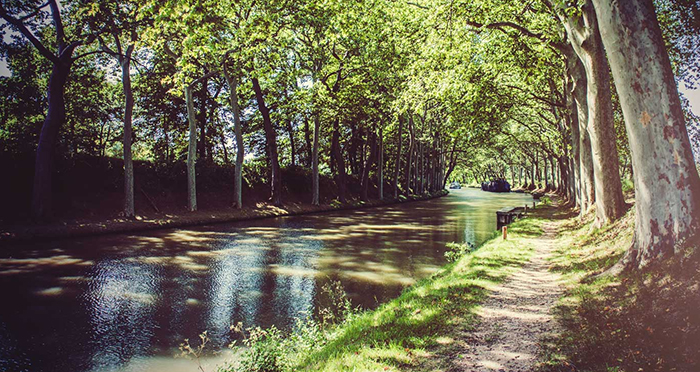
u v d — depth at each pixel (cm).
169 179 2997
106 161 2706
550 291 870
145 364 730
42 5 2117
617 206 1425
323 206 3809
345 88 3434
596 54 1331
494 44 1839
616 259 925
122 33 2141
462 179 15150
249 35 1631
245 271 1409
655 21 669
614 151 1422
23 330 870
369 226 2667
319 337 738
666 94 662
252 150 4772
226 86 3759
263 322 934
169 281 1267
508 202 5094
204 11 1177
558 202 4072
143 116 3700
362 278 1326
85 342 819
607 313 632
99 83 2958
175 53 2397
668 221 670
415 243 2003
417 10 1800
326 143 4881
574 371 482
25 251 1653
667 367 443
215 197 3197
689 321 502
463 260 1345
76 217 2238
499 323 679
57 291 1145
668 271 629
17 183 2184
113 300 1079
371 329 694
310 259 1611
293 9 2295
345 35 2659
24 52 2336
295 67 3322
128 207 2389
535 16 1716
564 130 2841
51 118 2116
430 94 1766
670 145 664
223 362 740
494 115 2073
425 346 590
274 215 3206
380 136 4694
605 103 1398
